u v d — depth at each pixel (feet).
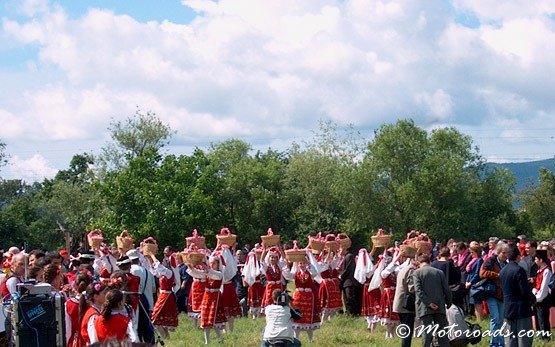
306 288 53.57
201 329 59.77
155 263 52.70
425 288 42.91
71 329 33.04
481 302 57.06
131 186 170.81
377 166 187.32
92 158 201.87
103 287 30.40
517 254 43.29
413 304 45.14
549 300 49.90
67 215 220.02
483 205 199.41
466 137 212.43
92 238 46.98
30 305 31.91
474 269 56.18
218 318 53.21
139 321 40.93
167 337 55.06
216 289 53.36
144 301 41.86
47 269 33.88
